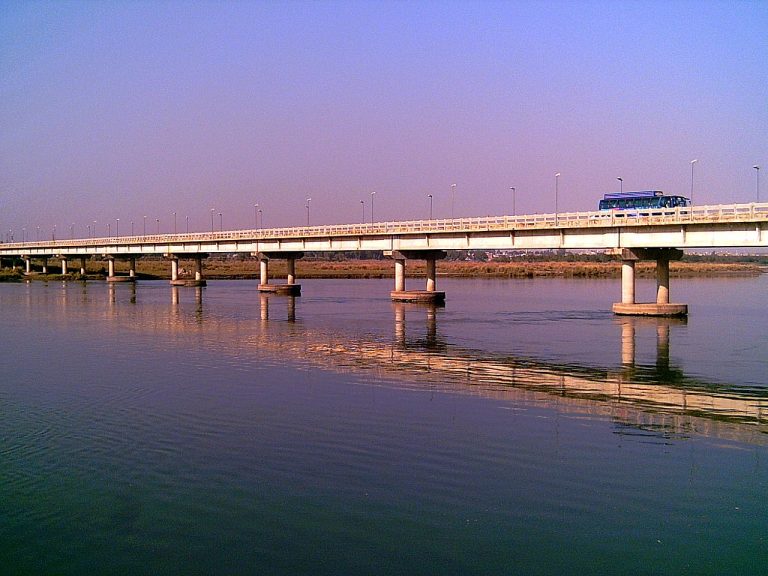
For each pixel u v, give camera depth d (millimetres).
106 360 46750
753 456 25625
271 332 62562
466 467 24344
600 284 155000
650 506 21094
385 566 17578
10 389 37094
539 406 33094
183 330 64500
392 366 44031
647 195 86125
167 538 19062
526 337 58344
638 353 49469
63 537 19156
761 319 72062
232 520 20109
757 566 17578
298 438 27688
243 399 34469
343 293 122250
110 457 25375
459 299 105438
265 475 23516
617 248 72938
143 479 23172
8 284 157125
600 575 17203
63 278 181375
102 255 175625
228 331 63500
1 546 18672
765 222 60062
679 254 75062
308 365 44438
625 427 29453
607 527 19688
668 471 24031
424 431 28719
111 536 19203
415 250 98875
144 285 154000
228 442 27172
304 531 19422
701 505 21156
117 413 31672
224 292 125250
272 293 119625
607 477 23453
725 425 29812
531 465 24562
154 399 34500
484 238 86500
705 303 96500
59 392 36250
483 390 36719
